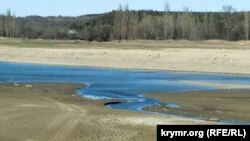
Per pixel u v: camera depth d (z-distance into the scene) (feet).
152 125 86.38
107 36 485.97
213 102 117.60
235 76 193.67
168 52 249.75
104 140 75.77
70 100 120.16
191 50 253.44
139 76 195.00
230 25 446.60
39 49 298.76
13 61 280.72
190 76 194.49
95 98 125.70
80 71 219.61
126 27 463.83
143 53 253.24
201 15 483.51
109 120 91.20
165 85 159.12
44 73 206.59
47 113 98.43
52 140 76.23
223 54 231.50
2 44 366.02
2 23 573.33
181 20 449.89
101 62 255.50
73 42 420.36
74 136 78.64
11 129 83.30
